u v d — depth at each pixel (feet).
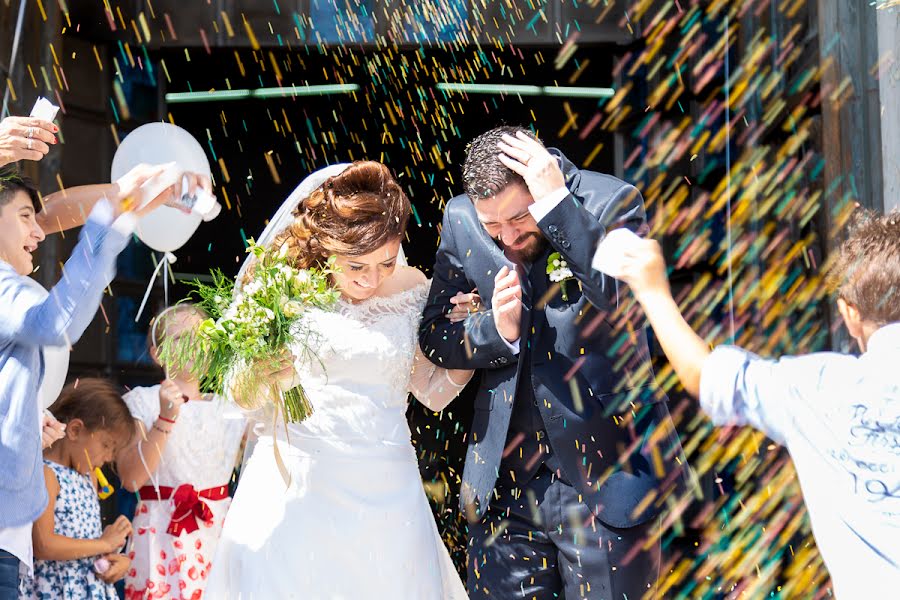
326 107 24.81
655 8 19.27
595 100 23.61
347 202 9.82
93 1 18.70
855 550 5.41
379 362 9.96
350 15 19.83
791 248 14.80
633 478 9.64
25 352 9.29
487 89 23.67
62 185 18.28
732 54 17.39
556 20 19.95
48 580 11.44
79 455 12.04
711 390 5.69
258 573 9.52
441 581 10.21
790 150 14.96
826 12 12.71
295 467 9.81
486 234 10.33
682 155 19.20
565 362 9.78
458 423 22.45
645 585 9.66
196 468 12.91
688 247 18.65
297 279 9.69
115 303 19.38
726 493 16.90
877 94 12.06
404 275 10.75
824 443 5.52
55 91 17.70
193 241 24.58
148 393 13.44
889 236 5.88
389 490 9.95
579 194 9.98
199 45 19.58
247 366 9.57
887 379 5.48
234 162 24.86
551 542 9.93
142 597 12.73
